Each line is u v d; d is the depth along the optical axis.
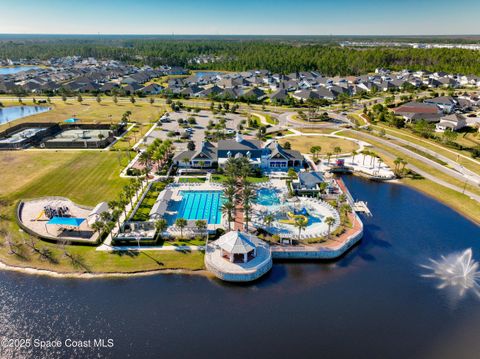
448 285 63.81
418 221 84.81
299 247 72.00
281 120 176.75
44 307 57.25
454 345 51.56
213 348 49.97
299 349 50.12
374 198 96.38
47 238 73.06
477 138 146.50
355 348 50.62
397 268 68.50
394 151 131.38
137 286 62.25
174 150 128.25
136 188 89.88
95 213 78.25
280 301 59.56
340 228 79.31
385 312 57.44
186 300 59.31
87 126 158.12
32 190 94.75
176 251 70.75
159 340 51.16
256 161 112.25
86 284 62.50
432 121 170.88
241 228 78.56
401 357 49.50
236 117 181.75
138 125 162.50
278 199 92.88
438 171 112.62
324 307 58.31
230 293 61.06
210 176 106.31
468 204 91.25
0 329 52.88
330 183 101.31
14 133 148.62
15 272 65.12
